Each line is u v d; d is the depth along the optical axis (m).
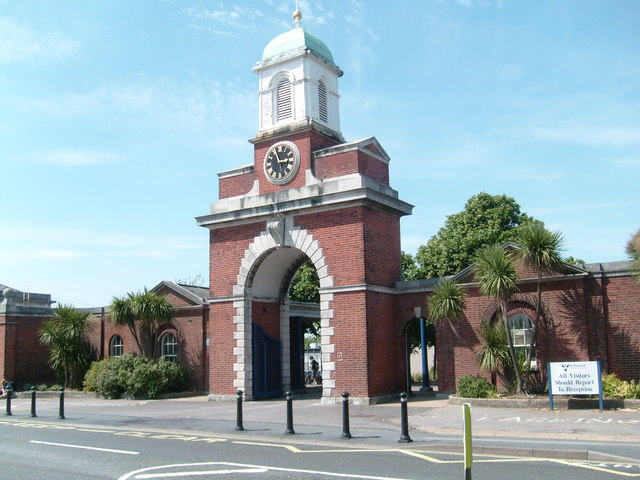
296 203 23.59
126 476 10.14
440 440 13.47
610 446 12.16
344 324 22.45
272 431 15.60
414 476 9.59
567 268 21.03
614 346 20.41
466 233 38.41
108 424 18.30
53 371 34.47
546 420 15.91
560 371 17.84
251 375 24.78
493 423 15.77
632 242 19.86
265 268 25.59
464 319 22.86
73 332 31.28
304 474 9.91
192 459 11.62
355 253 22.52
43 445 13.92
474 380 20.98
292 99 25.09
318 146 24.62
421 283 23.77
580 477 9.32
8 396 21.95
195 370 29.30
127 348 31.97
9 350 32.88
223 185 26.19
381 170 24.66
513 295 21.83
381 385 22.53
